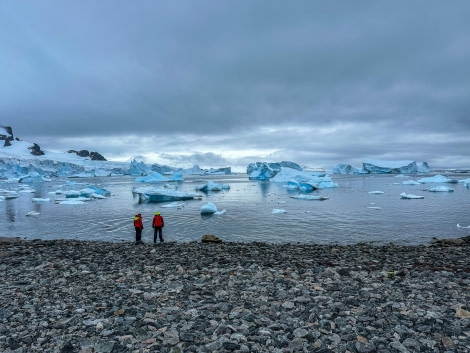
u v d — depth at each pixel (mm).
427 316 7047
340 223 31250
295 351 5750
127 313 7559
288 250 16578
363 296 8453
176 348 5863
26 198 66188
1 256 14922
